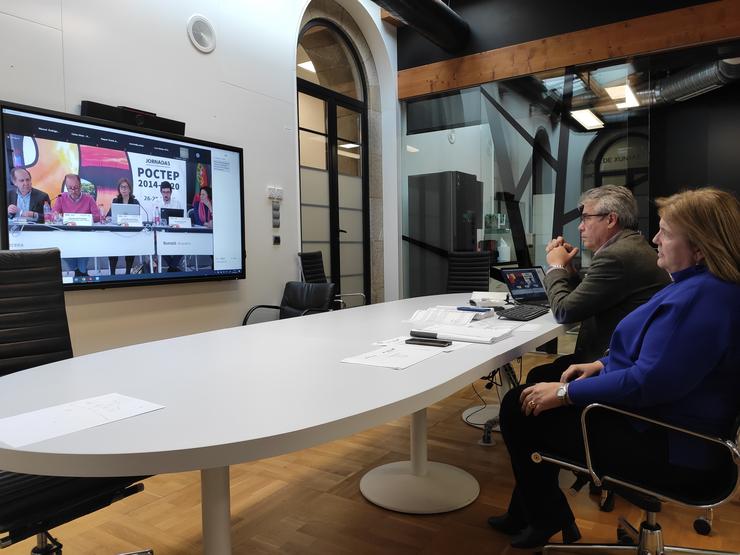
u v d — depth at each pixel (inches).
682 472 46.3
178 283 137.9
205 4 146.0
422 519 76.9
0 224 101.7
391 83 223.9
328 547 69.7
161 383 45.3
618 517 71.4
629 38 172.2
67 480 46.4
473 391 145.9
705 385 45.5
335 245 209.6
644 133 176.1
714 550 61.6
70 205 112.7
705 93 185.8
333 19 205.5
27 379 47.6
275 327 78.7
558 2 185.2
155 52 132.7
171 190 134.5
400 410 39.1
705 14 160.1
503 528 72.9
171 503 82.3
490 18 199.8
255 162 163.5
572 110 187.5
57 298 72.8
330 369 49.7
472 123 210.8
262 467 95.5
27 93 107.3
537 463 59.2
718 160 186.1
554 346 190.2
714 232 45.6
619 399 47.3
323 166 204.5
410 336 67.9
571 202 189.5
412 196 230.8
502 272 103.5
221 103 151.3
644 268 70.8
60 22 112.7
